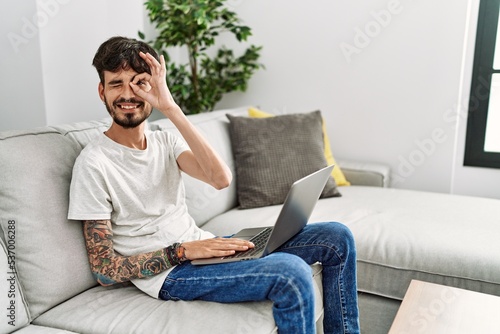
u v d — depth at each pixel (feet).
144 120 4.65
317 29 9.14
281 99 9.77
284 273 3.95
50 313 4.24
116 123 4.56
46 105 7.17
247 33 8.75
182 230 4.88
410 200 7.38
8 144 4.38
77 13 7.52
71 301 4.41
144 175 4.69
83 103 7.87
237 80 9.52
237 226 6.44
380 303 5.75
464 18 8.06
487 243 5.56
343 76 9.14
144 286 4.41
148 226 4.67
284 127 7.59
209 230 6.49
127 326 3.93
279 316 3.97
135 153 4.65
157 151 4.90
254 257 4.31
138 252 4.53
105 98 4.54
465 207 6.97
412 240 5.72
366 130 9.17
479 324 3.94
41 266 4.24
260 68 9.81
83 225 4.50
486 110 8.61
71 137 4.93
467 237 5.73
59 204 4.46
